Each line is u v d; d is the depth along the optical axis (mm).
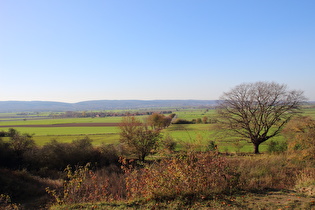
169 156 9508
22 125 95188
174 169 8594
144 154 29703
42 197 13586
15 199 13562
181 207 7008
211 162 9203
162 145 11047
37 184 16891
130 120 33438
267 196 8008
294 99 30125
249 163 15594
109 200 8922
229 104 32469
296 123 24516
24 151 27094
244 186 9250
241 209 6699
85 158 27609
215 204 7164
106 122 107875
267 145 33812
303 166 15703
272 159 18797
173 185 8211
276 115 30250
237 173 9867
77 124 97875
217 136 33000
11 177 16281
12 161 25078
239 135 32719
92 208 7457
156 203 7441
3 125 96125
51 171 23969
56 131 70625
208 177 8773
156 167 9180
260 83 31891
